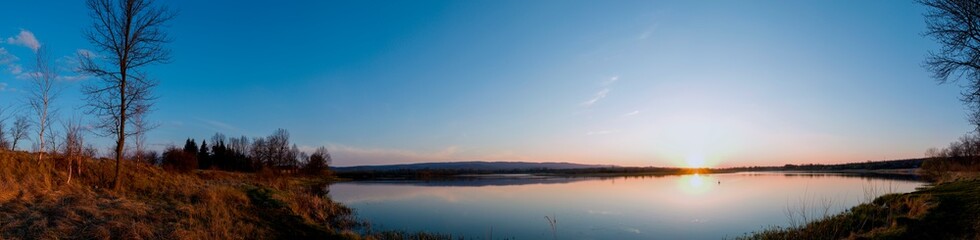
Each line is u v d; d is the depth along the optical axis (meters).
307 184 64.56
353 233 19.00
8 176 17.20
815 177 81.44
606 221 25.22
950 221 14.56
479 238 20.25
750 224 23.22
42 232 12.41
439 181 85.12
